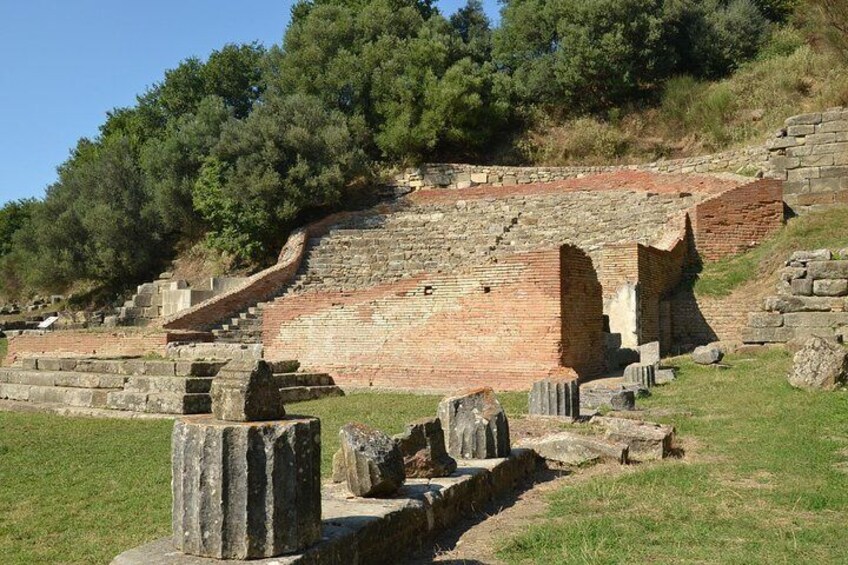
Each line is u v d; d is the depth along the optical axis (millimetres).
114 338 23828
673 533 6312
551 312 17094
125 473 9016
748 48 40938
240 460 4559
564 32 41438
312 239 31969
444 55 40531
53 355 22812
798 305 18094
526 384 17156
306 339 21000
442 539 6379
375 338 19859
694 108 37375
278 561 4520
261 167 33781
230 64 48438
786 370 15062
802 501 7121
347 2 47875
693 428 11086
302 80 40594
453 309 18609
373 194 37656
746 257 24312
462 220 31688
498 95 40875
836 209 25016
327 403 15672
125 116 54500
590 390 13789
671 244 24078
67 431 12391
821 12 33281
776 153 27984
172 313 28203
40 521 6988
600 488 7844
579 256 18234
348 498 6129
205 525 4559
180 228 38938
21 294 44188
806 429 10398
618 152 37969
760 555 5688
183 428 4723
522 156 39531
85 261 37812
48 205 39688
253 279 27906
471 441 8180
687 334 22906
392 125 39344
